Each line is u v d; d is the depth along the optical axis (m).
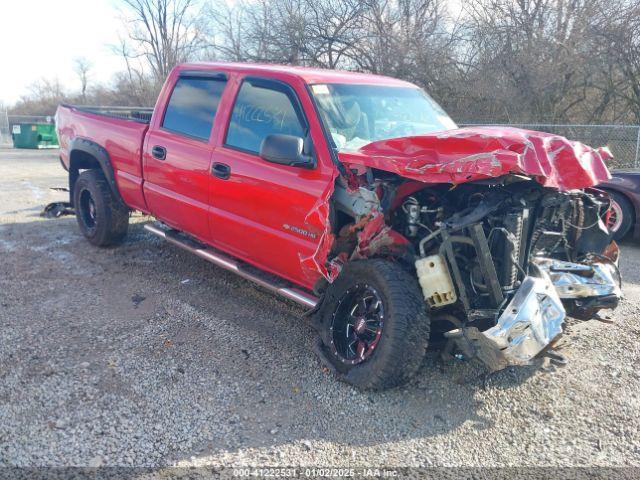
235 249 4.98
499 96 18.02
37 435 3.25
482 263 3.58
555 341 3.59
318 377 3.99
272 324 4.86
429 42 19.75
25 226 8.07
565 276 4.00
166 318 4.91
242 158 4.68
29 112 51.84
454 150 3.53
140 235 7.53
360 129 4.46
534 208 3.81
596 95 18.16
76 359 4.13
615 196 8.00
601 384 4.03
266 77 4.73
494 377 4.06
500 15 18.75
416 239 4.00
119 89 40.75
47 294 5.41
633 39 16.83
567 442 3.38
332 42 21.70
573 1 17.38
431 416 3.58
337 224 4.08
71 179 7.26
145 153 5.80
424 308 3.66
